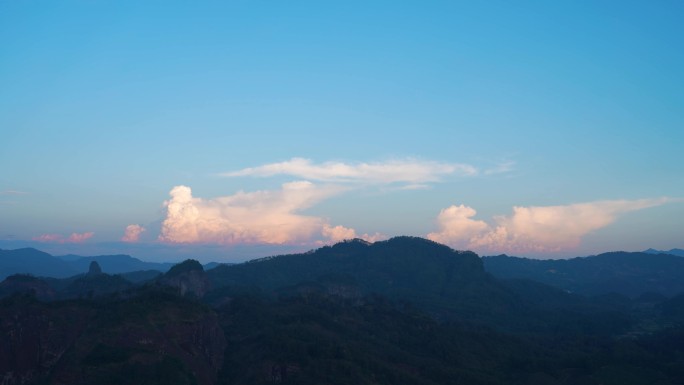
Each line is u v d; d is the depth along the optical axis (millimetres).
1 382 133750
